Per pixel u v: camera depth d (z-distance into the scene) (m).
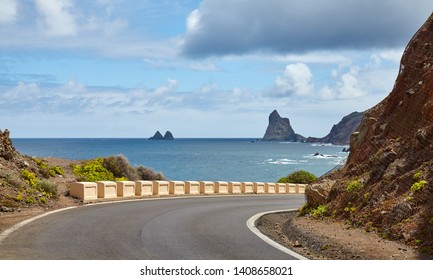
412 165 17.33
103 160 42.66
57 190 26.83
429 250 12.55
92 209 22.88
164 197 33.00
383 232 15.05
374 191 17.62
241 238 15.48
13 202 21.19
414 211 14.73
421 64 22.11
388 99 23.22
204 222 19.47
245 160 186.00
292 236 16.69
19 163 28.72
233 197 36.19
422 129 17.94
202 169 132.75
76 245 13.52
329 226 17.48
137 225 17.86
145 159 186.88
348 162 24.75
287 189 47.16
